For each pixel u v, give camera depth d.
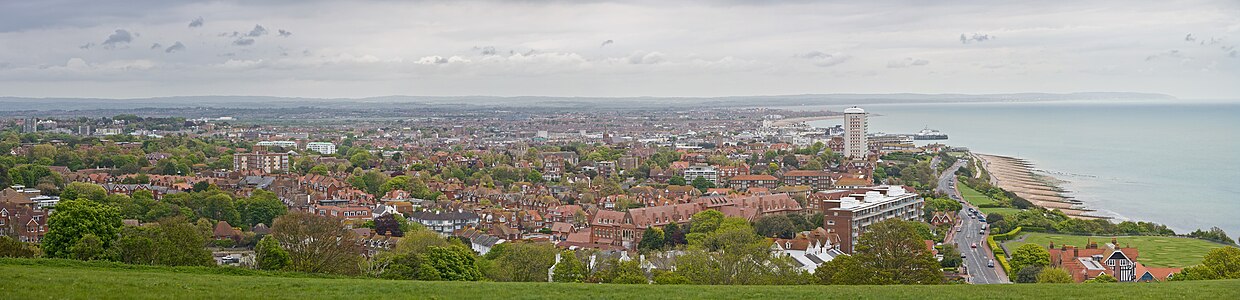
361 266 190.75
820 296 122.56
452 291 117.75
